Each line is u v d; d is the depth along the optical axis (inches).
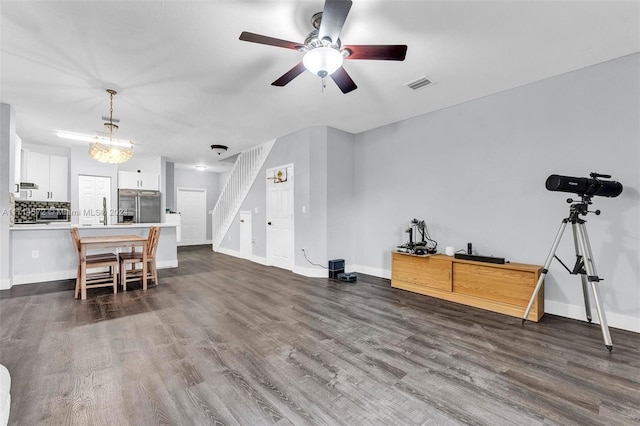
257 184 242.7
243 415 60.9
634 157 102.4
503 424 58.6
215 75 117.7
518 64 110.0
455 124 149.9
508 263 126.6
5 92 132.6
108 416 59.9
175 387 70.1
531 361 82.7
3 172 148.1
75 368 77.8
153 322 110.4
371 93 135.7
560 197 118.1
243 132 201.6
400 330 104.1
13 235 161.9
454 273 136.9
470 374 76.4
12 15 81.7
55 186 243.8
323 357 85.0
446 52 102.0
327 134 187.0
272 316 117.6
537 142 123.6
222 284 169.0
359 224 199.8
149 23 86.2
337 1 62.9
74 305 129.5
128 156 160.2
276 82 98.7
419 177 165.8
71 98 138.9
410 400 66.1
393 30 90.2
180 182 364.8
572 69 113.7
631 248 103.3
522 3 78.2
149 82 123.2
